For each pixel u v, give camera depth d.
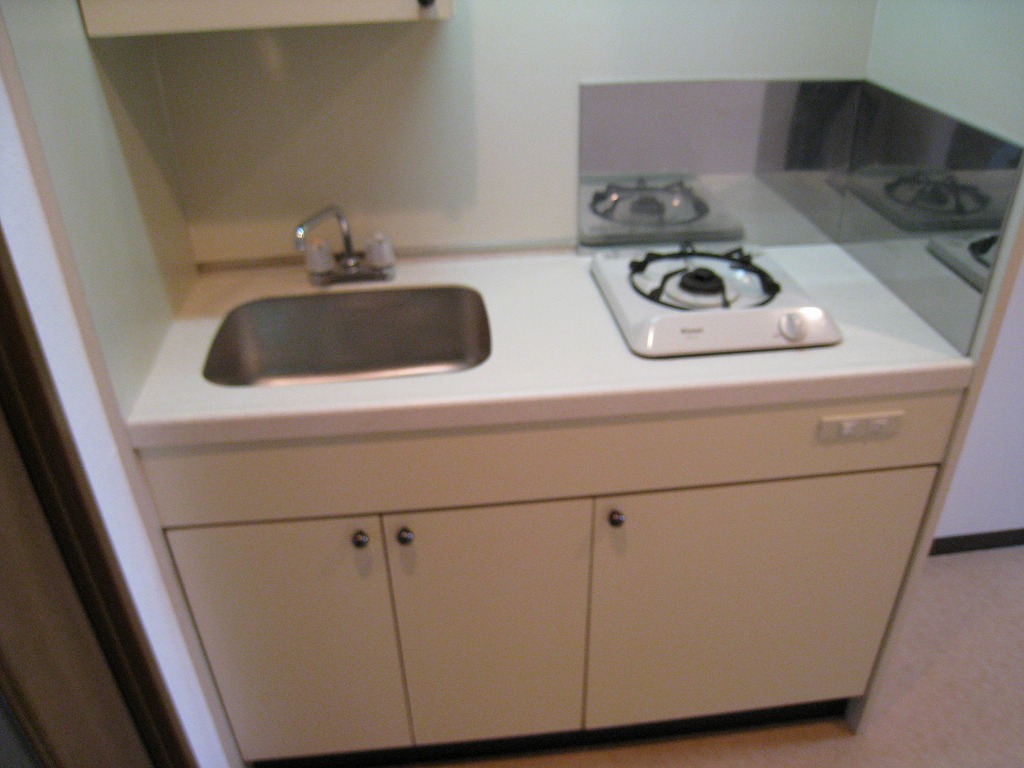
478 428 1.26
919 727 1.78
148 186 1.41
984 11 1.20
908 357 1.32
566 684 1.59
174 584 1.36
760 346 1.34
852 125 1.65
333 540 1.35
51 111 1.05
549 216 1.72
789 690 1.67
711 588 1.49
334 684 1.53
